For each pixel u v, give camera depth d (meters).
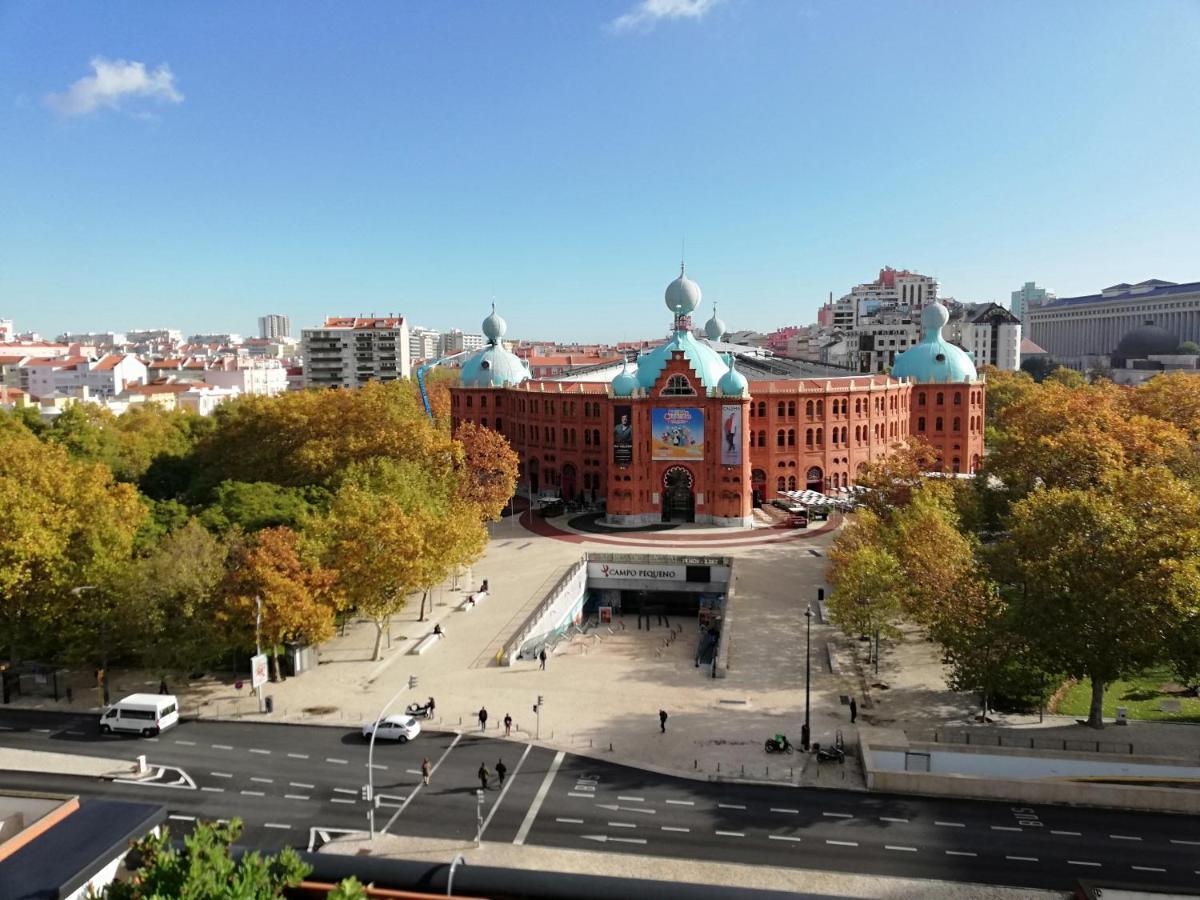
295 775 49.84
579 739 54.06
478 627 76.00
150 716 55.38
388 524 66.25
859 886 38.31
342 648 71.44
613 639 80.81
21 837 33.88
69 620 63.19
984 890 37.91
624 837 42.69
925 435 136.25
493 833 43.19
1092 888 34.31
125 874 37.75
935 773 47.31
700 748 52.53
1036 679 53.34
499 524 115.75
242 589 60.03
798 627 73.62
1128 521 50.44
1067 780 46.41
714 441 109.88
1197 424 108.06
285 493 89.00
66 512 67.00
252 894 26.20
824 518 113.31
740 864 40.19
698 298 114.06
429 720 57.34
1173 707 56.25
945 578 57.25
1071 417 100.75
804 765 50.12
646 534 107.06
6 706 60.75
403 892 33.47
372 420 110.62
